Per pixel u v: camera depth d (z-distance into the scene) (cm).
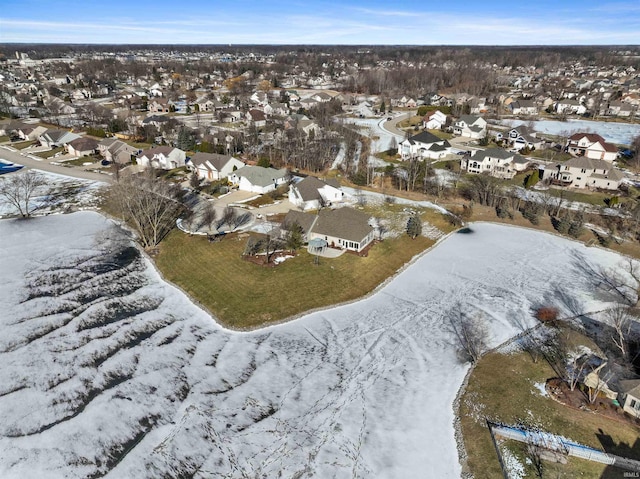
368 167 7838
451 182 7944
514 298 4559
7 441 2962
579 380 3381
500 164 8325
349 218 5600
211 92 18788
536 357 3684
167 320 4241
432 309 4384
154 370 3603
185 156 9162
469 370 3569
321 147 9606
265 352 3816
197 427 3078
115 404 3272
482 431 2981
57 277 4941
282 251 5325
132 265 5247
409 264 5247
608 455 2711
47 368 3609
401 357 3747
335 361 3709
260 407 3241
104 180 8169
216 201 6962
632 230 6038
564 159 9256
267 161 8350
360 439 2972
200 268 5044
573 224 5962
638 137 9706
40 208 6875
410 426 3067
